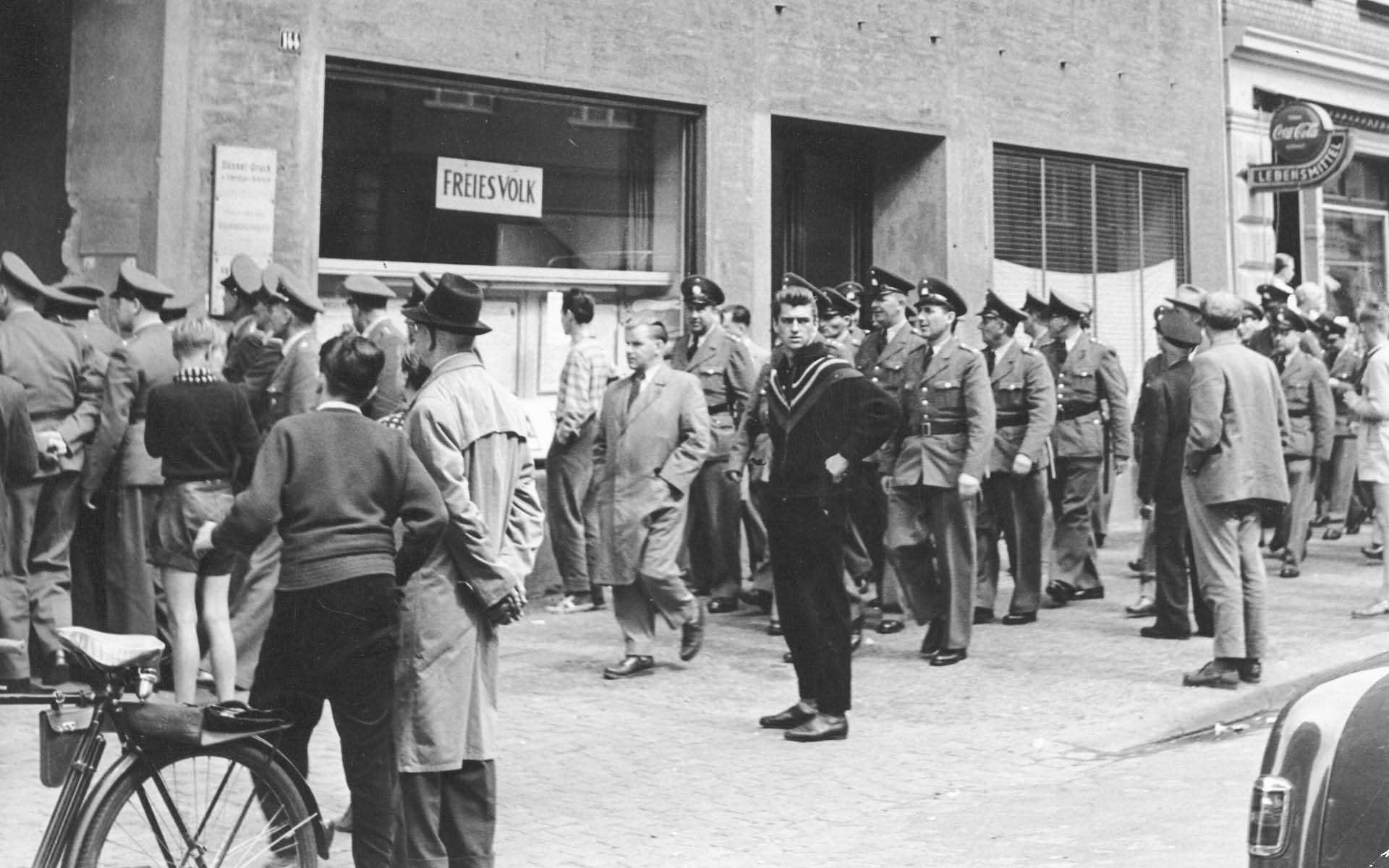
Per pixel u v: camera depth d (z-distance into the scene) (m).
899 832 6.20
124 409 8.33
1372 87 20.38
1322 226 20.16
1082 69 16.33
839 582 7.71
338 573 4.93
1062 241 16.28
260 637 8.42
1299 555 13.11
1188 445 8.55
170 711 4.67
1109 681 8.91
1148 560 11.12
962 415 9.49
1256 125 18.52
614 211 12.73
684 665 9.41
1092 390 11.85
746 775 7.04
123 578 8.50
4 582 8.08
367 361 5.11
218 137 10.41
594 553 11.43
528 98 12.13
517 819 6.36
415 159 11.52
